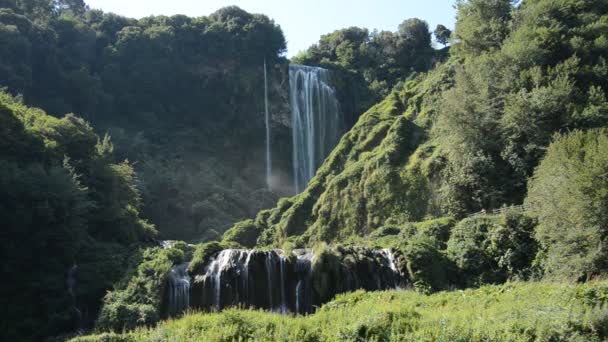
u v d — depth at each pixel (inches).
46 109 3410.4
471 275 1385.3
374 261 1487.5
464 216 1713.8
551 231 1203.9
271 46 4362.7
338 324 813.9
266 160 3966.5
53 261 1478.8
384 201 2078.0
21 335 1359.5
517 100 1670.8
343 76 4463.6
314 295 1453.0
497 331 743.1
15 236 1453.0
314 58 5022.1
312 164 4104.3
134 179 3009.4
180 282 1482.5
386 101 2839.6
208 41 4252.0
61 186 1555.1
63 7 4852.4
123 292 1378.0
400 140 2234.3
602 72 1764.3
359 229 2139.5
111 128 3526.1
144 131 3769.7
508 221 1382.9
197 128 3978.8
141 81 3924.7
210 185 3405.5
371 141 2498.8
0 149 1642.5
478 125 1759.4
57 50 3688.5
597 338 709.9
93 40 4047.7
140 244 1891.0
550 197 1224.8
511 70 1833.2
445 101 1903.3
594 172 1143.0
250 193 3560.5
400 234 1688.0
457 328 753.6
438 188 1916.8
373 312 848.3
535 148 1615.4
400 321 786.8
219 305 1456.7
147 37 4084.6
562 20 2089.1
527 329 735.7
